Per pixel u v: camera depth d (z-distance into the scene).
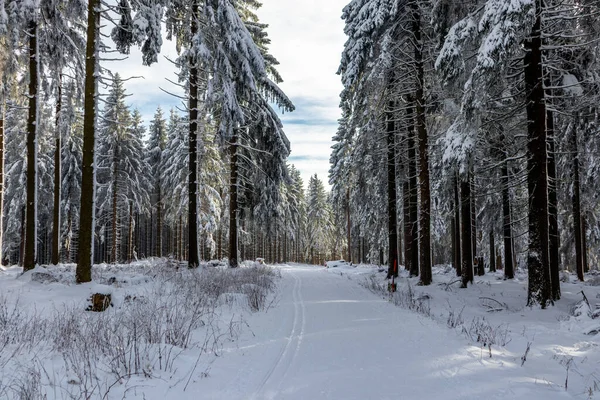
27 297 9.51
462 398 4.12
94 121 11.88
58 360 5.24
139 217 49.34
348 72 18.56
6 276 13.84
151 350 5.69
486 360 5.58
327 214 67.81
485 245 32.84
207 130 29.95
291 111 23.61
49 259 45.47
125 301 9.34
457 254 21.23
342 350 6.18
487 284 16.69
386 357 5.74
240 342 6.84
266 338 7.14
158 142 42.97
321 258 80.56
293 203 56.19
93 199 11.84
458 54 12.12
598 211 25.61
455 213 21.23
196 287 11.73
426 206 17.08
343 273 27.94
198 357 5.72
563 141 17.34
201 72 18.44
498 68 10.55
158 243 41.81
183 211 33.34
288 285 17.22
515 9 9.54
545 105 11.58
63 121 17.92
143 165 40.59
